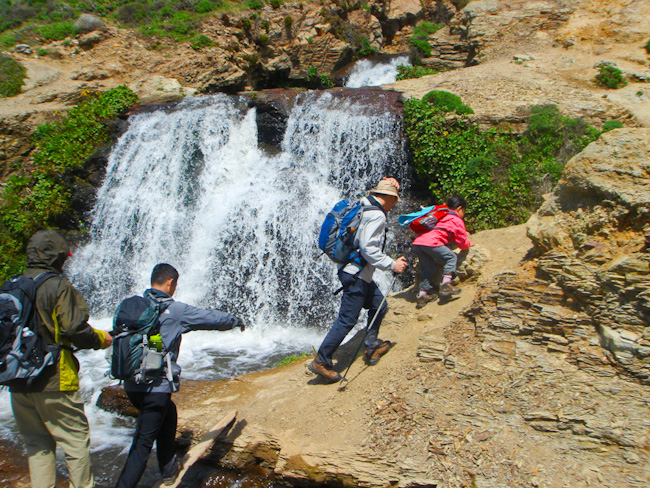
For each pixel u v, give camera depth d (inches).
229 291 374.6
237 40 695.1
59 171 467.8
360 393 194.9
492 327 188.1
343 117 415.8
